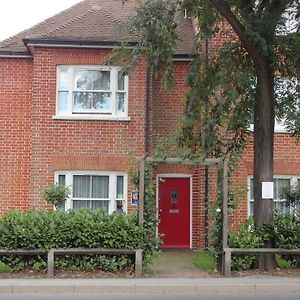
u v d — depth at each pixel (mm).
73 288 10711
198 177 17609
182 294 10500
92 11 18500
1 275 11820
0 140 17297
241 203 17031
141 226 12250
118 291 10781
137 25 13289
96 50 17125
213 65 13828
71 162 16781
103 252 12031
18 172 17234
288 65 13023
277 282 11156
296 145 17406
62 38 16906
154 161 12531
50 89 16906
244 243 12430
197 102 13836
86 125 16906
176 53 17547
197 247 17375
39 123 16797
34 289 10680
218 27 14734
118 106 17172
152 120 17406
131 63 13469
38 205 16609
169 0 13266
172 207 17750
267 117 12992
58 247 11984
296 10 12914
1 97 17438
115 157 16891
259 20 12375
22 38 17766
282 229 12562
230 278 11758
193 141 14141
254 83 13039
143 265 12359
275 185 17375
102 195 16969
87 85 17156
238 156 13500
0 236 11938
